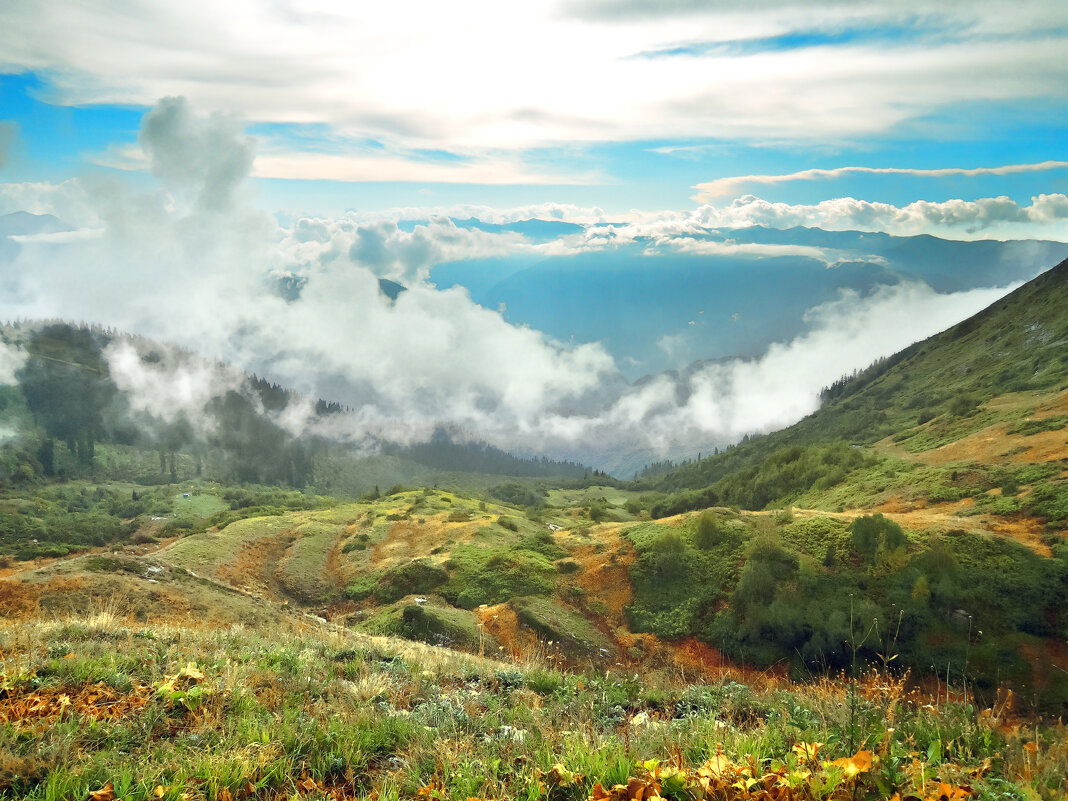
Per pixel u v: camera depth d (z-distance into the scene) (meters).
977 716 5.97
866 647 27.47
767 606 31.98
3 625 10.17
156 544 99.31
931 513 42.66
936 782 4.34
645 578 38.47
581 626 34.94
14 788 4.84
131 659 7.94
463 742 5.90
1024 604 28.06
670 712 7.60
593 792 4.38
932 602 29.02
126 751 5.62
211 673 7.70
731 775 4.47
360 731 6.18
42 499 141.62
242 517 88.62
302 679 7.96
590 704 7.09
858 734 5.49
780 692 7.91
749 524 39.88
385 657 10.16
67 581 23.41
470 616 34.12
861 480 60.47
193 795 4.86
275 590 50.78
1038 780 4.44
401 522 66.25
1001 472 46.09
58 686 6.86
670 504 87.44
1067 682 23.81
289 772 5.36
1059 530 33.47
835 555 34.28
